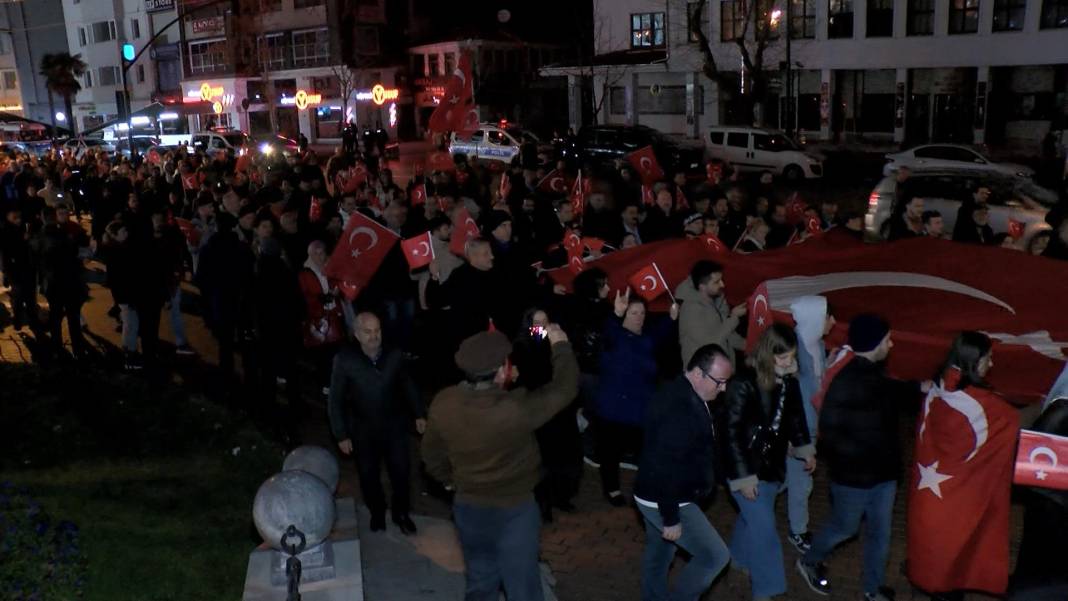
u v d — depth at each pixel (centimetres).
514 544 500
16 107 8294
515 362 671
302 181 1738
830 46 4062
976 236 1183
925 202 1631
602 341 759
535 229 1270
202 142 4322
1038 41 3494
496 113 5478
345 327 1101
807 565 633
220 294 1034
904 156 2969
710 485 549
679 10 4378
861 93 4097
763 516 573
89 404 1019
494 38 5562
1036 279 819
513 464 497
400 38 5903
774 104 4312
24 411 992
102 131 5803
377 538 713
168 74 6850
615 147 3300
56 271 1191
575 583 664
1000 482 556
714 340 746
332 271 961
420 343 1188
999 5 3591
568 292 912
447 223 1038
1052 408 561
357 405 685
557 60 5862
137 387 1085
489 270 852
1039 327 735
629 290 739
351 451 714
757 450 562
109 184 1928
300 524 580
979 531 564
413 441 943
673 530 538
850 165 3388
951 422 558
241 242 1038
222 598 602
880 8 3909
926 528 573
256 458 863
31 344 1350
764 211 1258
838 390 574
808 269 916
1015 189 1608
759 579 576
